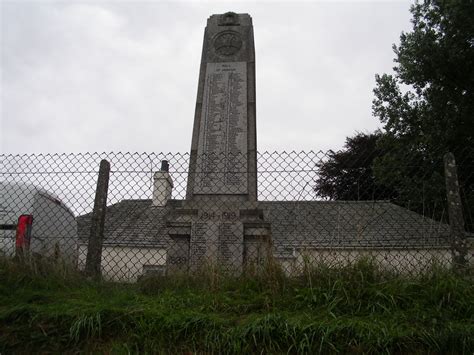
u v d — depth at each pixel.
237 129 7.88
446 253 4.81
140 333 3.65
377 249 4.97
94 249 5.19
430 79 19.36
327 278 4.29
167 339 3.60
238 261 6.25
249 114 8.00
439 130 17.80
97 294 4.45
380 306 3.91
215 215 6.88
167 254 6.75
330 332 3.49
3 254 4.94
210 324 3.66
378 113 21.78
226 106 8.09
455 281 4.10
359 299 4.01
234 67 8.41
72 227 7.81
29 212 6.76
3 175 5.77
